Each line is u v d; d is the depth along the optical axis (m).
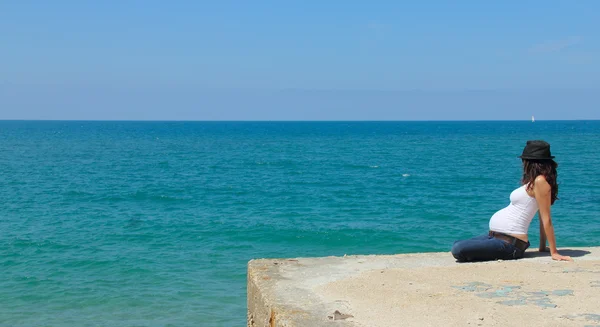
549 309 4.79
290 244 16.36
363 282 5.88
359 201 25.42
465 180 34.38
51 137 114.00
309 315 4.89
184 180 35.09
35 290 11.83
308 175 38.41
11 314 10.46
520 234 6.75
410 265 6.73
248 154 62.81
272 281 6.06
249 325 6.53
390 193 28.30
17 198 26.14
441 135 128.00
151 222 19.92
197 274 13.02
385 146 80.56
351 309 5.04
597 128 183.50
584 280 5.66
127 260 14.24
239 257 14.77
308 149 73.56
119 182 33.69
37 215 21.39
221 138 114.00
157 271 13.24
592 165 43.19
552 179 6.65
